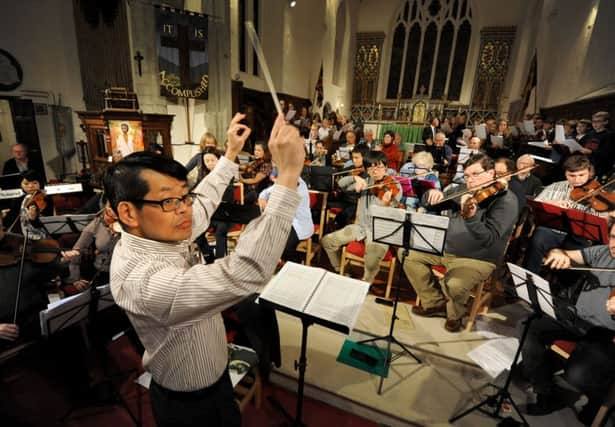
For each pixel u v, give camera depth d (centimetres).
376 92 1683
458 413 209
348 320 156
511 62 1448
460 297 272
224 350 110
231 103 758
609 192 290
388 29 1617
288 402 219
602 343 186
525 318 308
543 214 266
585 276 211
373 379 232
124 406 199
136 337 230
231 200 401
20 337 197
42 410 205
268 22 976
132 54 618
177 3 669
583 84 720
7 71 541
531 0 1256
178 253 93
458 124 1009
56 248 214
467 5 1497
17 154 429
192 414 105
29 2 550
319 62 1282
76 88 618
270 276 72
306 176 463
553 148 493
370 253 318
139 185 81
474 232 262
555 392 220
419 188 322
